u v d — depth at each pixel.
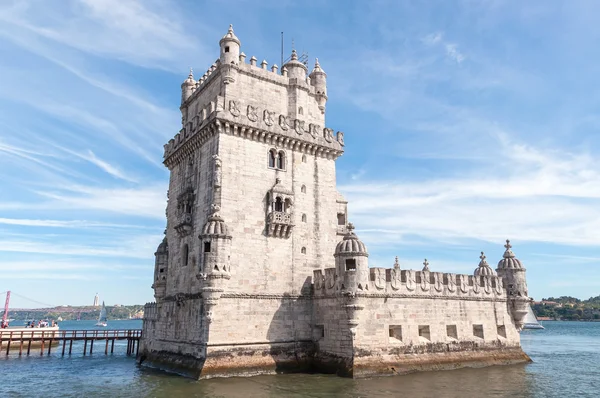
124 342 104.19
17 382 41.91
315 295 44.62
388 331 42.03
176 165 52.69
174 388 35.38
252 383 36.72
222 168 42.59
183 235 46.56
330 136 50.25
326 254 47.44
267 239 43.81
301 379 38.53
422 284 45.56
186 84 56.94
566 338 122.19
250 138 44.94
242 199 43.09
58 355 66.81
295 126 48.00
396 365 41.28
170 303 47.47
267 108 48.25
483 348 49.28
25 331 74.25
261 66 49.25
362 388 35.19
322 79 53.06
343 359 40.12
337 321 41.44
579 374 46.31
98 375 45.19
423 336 44.81
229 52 46.69
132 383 39.16
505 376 42.81
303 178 47.75
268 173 45.38
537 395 35.12
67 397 34.59
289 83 50.41
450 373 43.00
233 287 40.75
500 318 52.53
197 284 41.91
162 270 50.34
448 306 47.38
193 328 41.41
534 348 84.38
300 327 43.84
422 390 35.12
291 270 44.59
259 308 41.81
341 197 56.47
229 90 45.91
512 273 55.03
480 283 51.53
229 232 40.75
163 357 46.72
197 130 46.22
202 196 44.28
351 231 42.59
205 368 37.88
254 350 40.62
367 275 41.31
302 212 46.75
